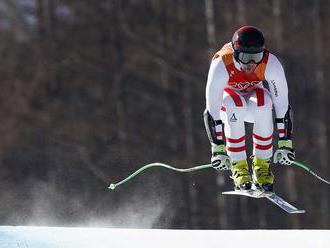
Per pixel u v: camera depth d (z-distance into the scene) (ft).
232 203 254.27
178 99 272.72
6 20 290.35
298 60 274.16
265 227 255.70
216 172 255.50
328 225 254.68
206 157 262.67
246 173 77.61
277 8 279.69
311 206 256.11
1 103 276.00
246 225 254.27
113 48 284.00
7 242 82.84
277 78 76.13
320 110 264.11
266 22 282.15
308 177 257.14
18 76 282.97
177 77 275.80
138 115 273.13
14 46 287.48
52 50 286.05
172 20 285.64
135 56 282.36
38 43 287.28
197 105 270.46
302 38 277.23
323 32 276.41
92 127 271.08
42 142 268.00
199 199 253.65
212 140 77.36
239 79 76.13
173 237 84.12
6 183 258.78
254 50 74.49
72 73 281.95
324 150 259.60
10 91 278.67
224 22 283.59
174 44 282.15
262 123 76.95
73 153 265.54
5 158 263.70
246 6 283.59
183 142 266.57
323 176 257.34
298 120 264.11
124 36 285.23
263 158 78.13
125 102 275.80
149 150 266.16
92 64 282.36
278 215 256.52
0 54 285.64
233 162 77.97
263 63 75.56
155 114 272.51
